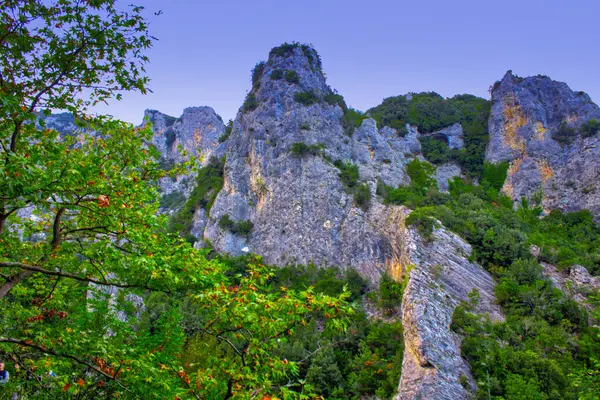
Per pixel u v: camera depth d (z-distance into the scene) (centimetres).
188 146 14012
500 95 9219
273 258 6378
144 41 1123
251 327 1066
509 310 4081
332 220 6350
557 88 9075
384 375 3728
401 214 5628
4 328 1241
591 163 7594
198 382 1054
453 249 4728
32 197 892
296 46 8769
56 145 1054
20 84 1059
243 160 7706
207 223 7344
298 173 6975
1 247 1289
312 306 1082
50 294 1297
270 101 7906
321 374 3609
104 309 1359
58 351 1034
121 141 1275
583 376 2112
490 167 8419
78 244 1266
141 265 1081
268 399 972
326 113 7875
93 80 1130
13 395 1167
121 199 1139
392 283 5041
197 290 1165
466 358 3394
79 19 1069
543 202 7612
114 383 1117
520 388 2880
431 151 9112
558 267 4809
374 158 7850
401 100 10962
